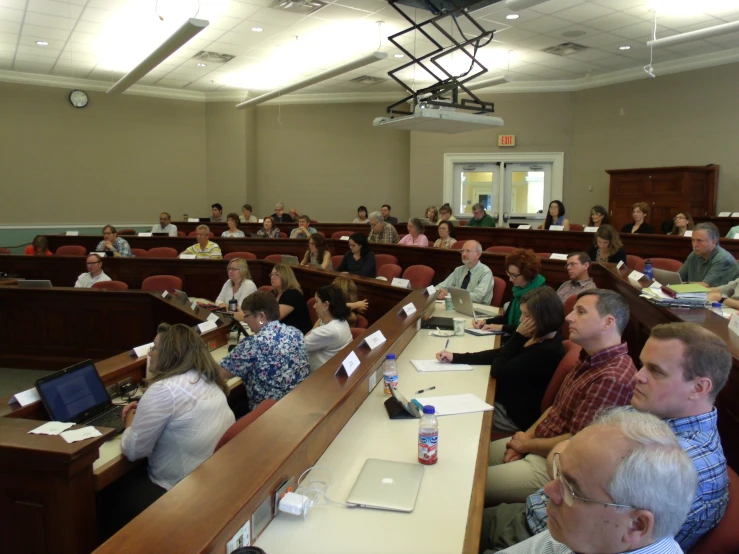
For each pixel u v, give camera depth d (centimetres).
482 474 153
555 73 885
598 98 909
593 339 189
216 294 644
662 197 792
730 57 751
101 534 205
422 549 119
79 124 980
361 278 494
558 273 502
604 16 620
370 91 1041
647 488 84
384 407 203
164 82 987
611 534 86
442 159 1008
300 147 1104
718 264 376
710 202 774
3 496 175
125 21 647
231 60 821
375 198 1088
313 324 435
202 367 212
